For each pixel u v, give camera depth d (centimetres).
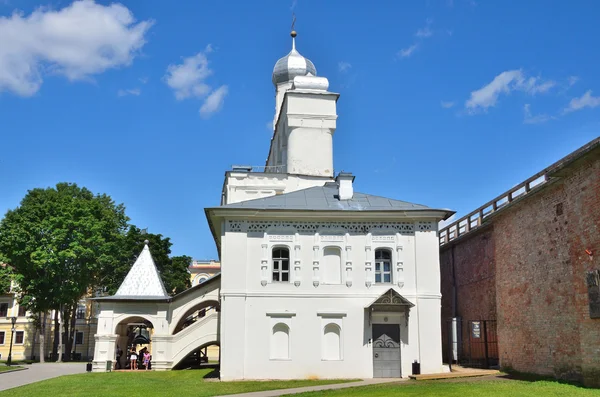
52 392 2792
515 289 3234
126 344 4528
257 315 3344
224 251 3403
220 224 3650
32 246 5841
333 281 3428
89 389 2881
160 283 4369
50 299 5931
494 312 3609
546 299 2894
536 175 3059
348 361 3306
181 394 2664
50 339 7806
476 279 3922
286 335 3347
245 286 3366
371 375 3291
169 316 4162
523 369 3105
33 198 6581
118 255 6338
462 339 4128
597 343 2370
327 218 3481
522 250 3167
